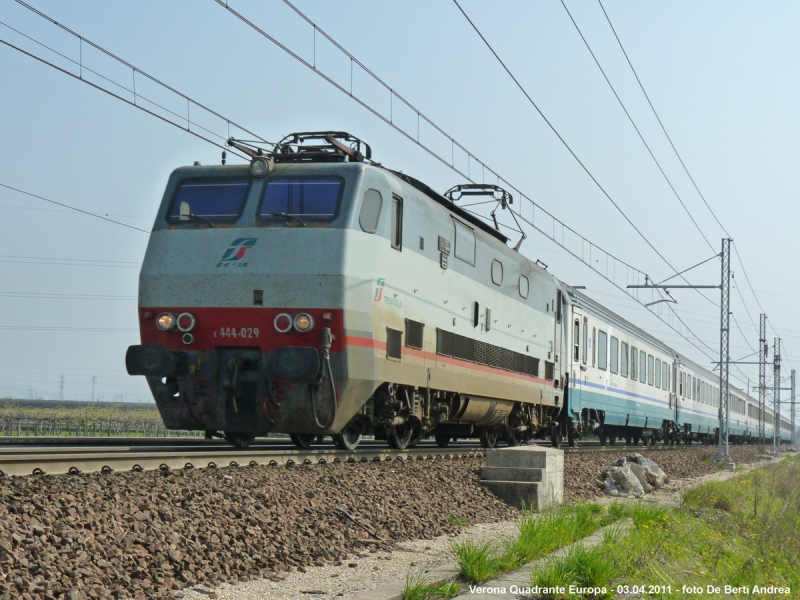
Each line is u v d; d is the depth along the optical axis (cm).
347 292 1257
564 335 2506
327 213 1293
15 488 756
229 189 1339
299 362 1227
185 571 695
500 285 1952
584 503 1523
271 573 757
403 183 1470
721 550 1125
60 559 624
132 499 793
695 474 2762
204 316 1279
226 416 1297
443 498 1269
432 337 1567
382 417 1447
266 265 1269
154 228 1342
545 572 774
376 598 681
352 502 1051
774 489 2291
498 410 1997
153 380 1307
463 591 753
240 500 895
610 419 3105
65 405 7181
